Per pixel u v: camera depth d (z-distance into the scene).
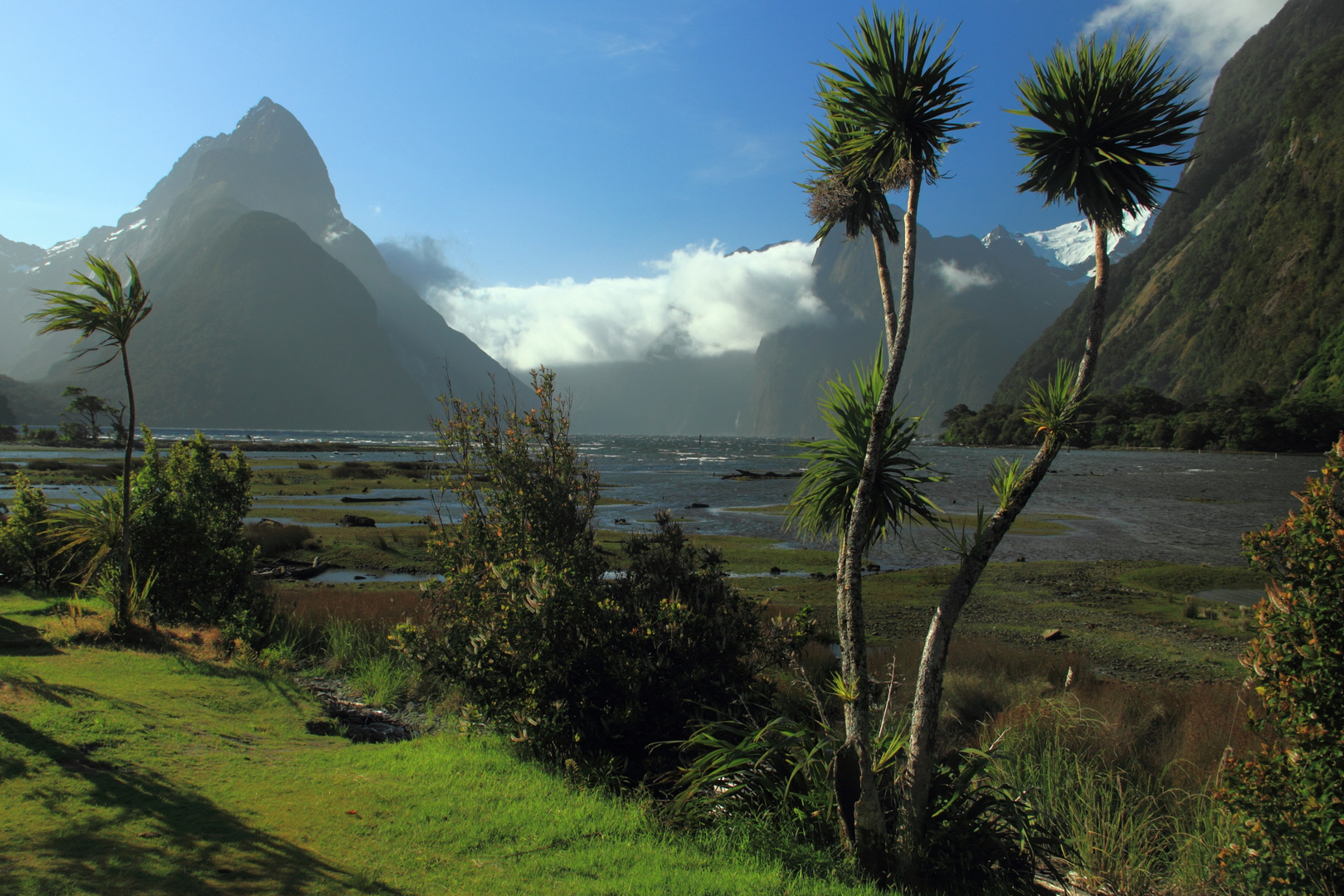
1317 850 3.46
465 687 6.04
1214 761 6.54
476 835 3.88
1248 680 4.03
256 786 4.33
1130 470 79.00
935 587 19.00
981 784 5.27
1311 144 173.62
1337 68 175.75
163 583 9.55
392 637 6.31
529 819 4.15
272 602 11.55
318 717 6.67
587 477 7.49
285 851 3.44
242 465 10.67
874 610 16.12
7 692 5.42
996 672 10.28
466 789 4.57
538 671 5.55
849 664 4.39
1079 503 44.88
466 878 3.37
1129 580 20.20
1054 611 16.42
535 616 5.61
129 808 3.74
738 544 27.62
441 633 7.25
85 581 9.59
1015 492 4.14
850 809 4.34
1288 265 166.12
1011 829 4.69
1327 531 3.49
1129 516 38.16
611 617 5.71
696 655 5.68
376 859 3.48
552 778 4.92
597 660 5.55
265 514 34.66
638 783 5.21
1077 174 4.14
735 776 5.10
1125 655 12.73
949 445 186.38
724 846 4.18
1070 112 4.15
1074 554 26.11
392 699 8.57
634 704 5.35
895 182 4.85
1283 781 3.67
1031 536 30.92
